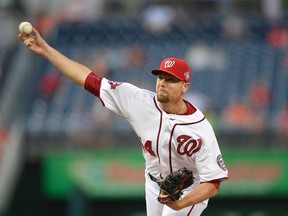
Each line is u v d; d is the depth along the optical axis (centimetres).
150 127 2286
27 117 6256
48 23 7856
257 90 6569
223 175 2236
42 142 5800
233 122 5975
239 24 7644
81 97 6500
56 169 5638
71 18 8181
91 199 5666
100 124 5800
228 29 7606
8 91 6638
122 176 5512
